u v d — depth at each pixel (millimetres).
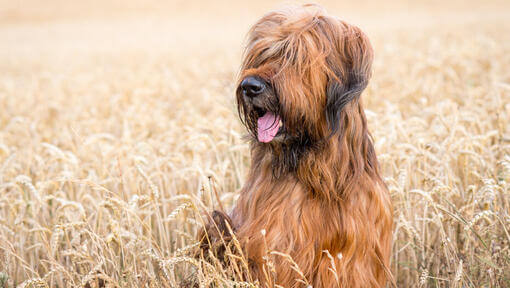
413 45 18609
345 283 3789
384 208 3949
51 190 6191
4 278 4184
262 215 3824
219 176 5594
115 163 5703
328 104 3664
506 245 4246
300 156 3732
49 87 13688
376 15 48281
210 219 4086
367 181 3842
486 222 4691
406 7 56562
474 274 4223
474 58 12852
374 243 3881
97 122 8648
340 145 3701
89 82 14289
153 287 3807
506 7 51094
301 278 3768
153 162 5840
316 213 3756
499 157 5852
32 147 7215
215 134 6383
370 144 4008
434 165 5801
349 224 3723
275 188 3869
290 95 3535
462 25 28766
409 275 4703
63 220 5000
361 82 3664
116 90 12180
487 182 3926
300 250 3742
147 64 18281
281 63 3645
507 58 13070
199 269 3570
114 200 4098
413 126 6312
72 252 3986
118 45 31188
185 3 68375
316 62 3555
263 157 3996
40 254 5215
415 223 4672
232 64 15344
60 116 9992
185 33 38719
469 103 7215
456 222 4781
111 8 66625
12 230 5023
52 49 31438
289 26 3699
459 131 5984
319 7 4004
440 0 61625
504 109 6848
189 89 11523
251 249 3818
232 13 59219
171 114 9109
